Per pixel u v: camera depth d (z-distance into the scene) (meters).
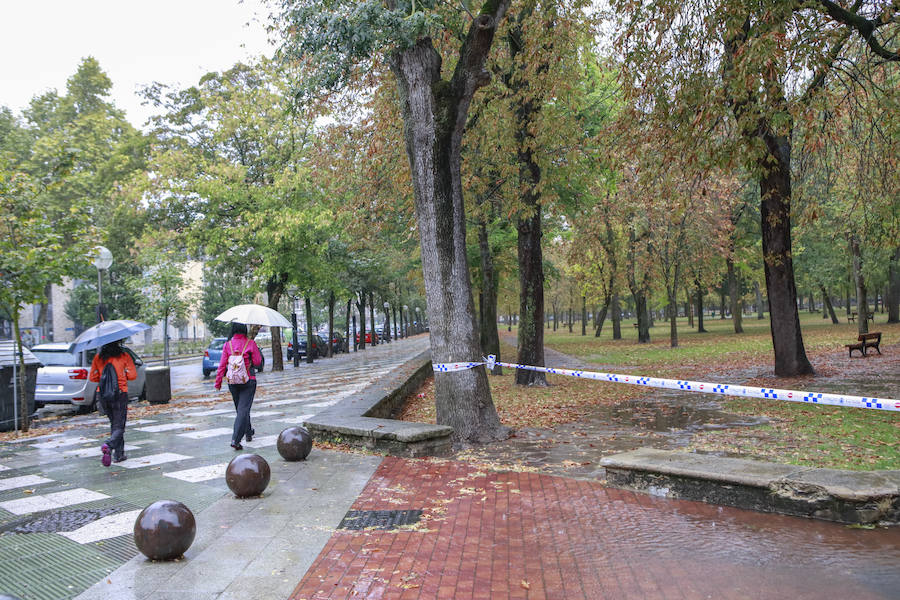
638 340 36.81
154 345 46.19
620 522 5.01
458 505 5.61
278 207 22.91
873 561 3.98
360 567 4.15
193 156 23.11
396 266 27.00
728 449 7.91
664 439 8.84
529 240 16.09
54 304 49.97
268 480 6.03
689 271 32.97
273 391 16.61
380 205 16.22
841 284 39.62
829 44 9.91
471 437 8.71
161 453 8.45
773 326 15.45
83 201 12.73
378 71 12.80
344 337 45.97
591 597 3.64
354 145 15.38
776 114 9.04
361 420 8.91
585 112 15.93
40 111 41.41
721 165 9.92
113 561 4.37
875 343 19.94
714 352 25.05
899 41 13.03
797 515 4.99
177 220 24.98
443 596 3.70
